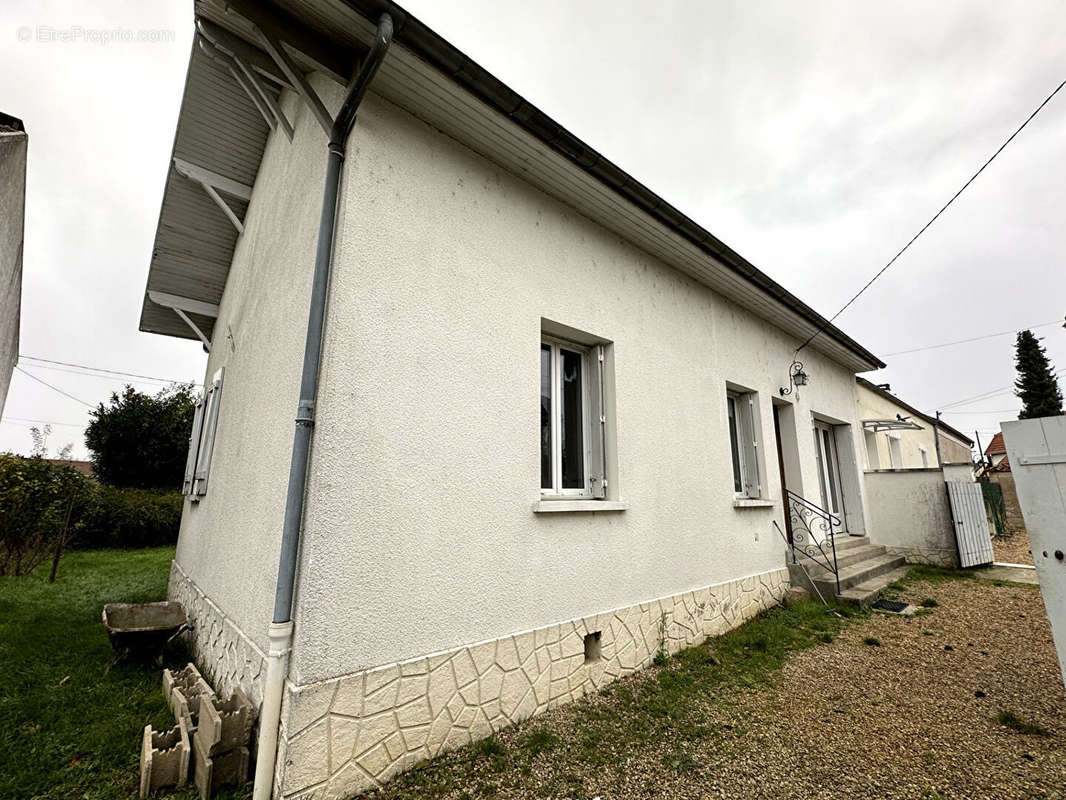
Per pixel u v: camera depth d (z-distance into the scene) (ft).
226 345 18.58
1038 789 7.49
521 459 11.27
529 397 11.73
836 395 29.73
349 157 9.38
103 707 10.35
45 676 11.94
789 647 14.88
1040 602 19.53
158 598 21.36
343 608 7.89
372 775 7.78
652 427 15.30
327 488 7.95
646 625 13.58
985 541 28.99
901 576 24.62
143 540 41.37
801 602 19.54
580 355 14.87
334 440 8.17
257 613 9.08
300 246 10.85
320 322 8.56
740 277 18.81
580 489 13.84
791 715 10.44
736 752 8.96
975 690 11.42
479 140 11.44
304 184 11.48
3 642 14.23
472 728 9.24
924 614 18.21
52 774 7.89
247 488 11.23
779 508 21.30
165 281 22.09
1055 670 12.42
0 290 14.94
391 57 9.02
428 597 9.07
